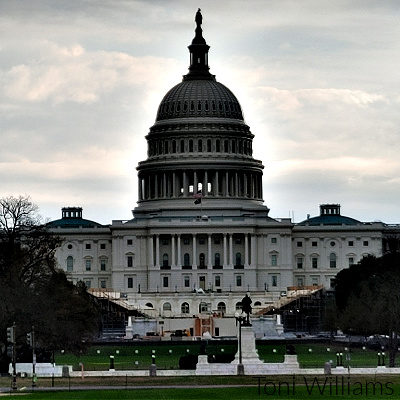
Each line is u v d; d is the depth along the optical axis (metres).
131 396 194.38
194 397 192.75
